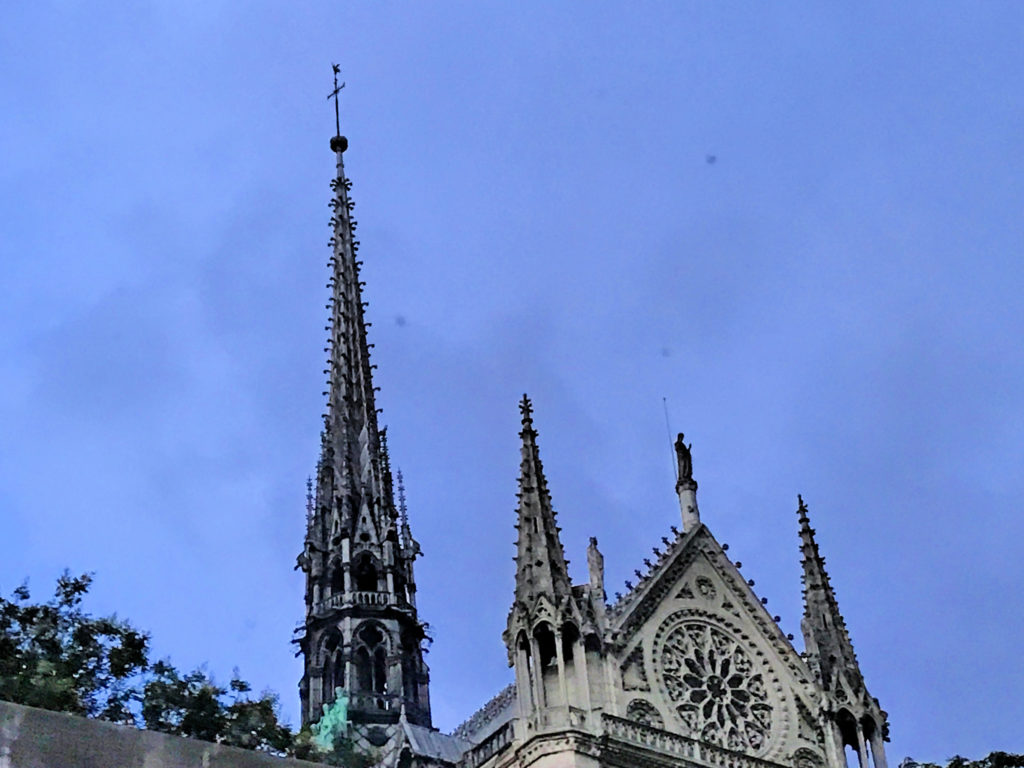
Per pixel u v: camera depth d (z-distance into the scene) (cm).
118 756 2822
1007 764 7531
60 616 6262
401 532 11362
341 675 10375
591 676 7069
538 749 6744
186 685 6278
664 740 7031
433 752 9256
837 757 7588
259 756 3006
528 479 7706
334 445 11619
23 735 2738
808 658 7994
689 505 8169
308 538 11112
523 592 7238
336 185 13550
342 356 12262
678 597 7719
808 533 8456
